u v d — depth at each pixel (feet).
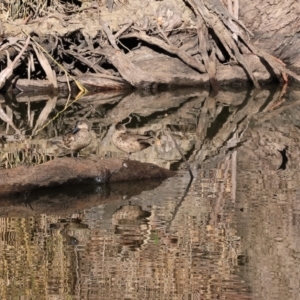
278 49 69.41
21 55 62.18
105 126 51.06
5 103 60.18
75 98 62.64
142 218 32.37
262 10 68.33
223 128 51.52
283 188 36.76
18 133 49.24
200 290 25.22
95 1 68.08
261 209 33.50
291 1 68.18
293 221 31.73
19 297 24.77
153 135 48.62
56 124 52.03
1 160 41.16
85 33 65.62
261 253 28.25
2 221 32.17
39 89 64.23
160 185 37.52
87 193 36.35
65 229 31.09
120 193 36.24
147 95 64.08
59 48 65.46
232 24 66.85
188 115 55.93
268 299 24.54
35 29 64.34
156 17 67.41
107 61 66.95
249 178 38.70
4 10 66.33
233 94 64.75
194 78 66.80
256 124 52.85
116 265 27.20
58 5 67.82
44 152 43.19
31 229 31.17
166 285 25.54
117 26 66.33
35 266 27.22
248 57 67.82
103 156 41.75
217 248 28.78
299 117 55.21
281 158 43.11
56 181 35.96
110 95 64.03
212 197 35.29
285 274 26.45
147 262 27.45
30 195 35.50
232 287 25.27
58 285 25.57
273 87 67.77
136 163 37.91
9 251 28.60
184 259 27.71
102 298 24.72
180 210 33.50
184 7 67.82
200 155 43.57
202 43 66.90
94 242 29.53
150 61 66.95
